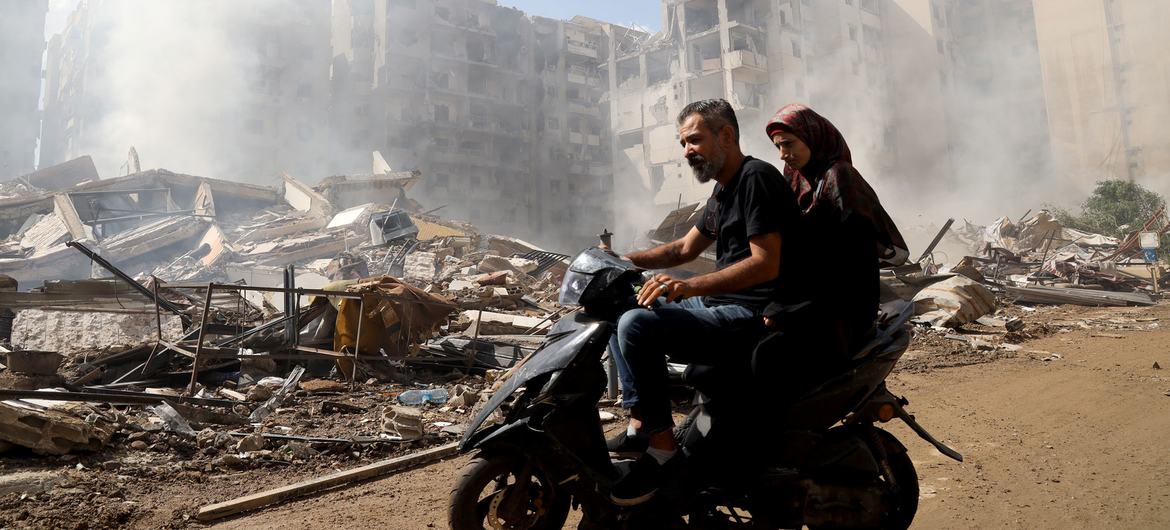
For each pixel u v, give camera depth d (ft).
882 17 232.53
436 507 12.72
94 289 29.86
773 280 9.01
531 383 9.06
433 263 70.90
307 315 26.43
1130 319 48.06
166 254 97.19
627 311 8.91
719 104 9.16
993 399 21.48
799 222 8.84
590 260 9.07
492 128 211.41
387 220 80.38
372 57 202.69
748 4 201.26
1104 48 207.62
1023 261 95.55
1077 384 23.43
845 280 8.84
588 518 9.12
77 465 14.47
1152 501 12.03
